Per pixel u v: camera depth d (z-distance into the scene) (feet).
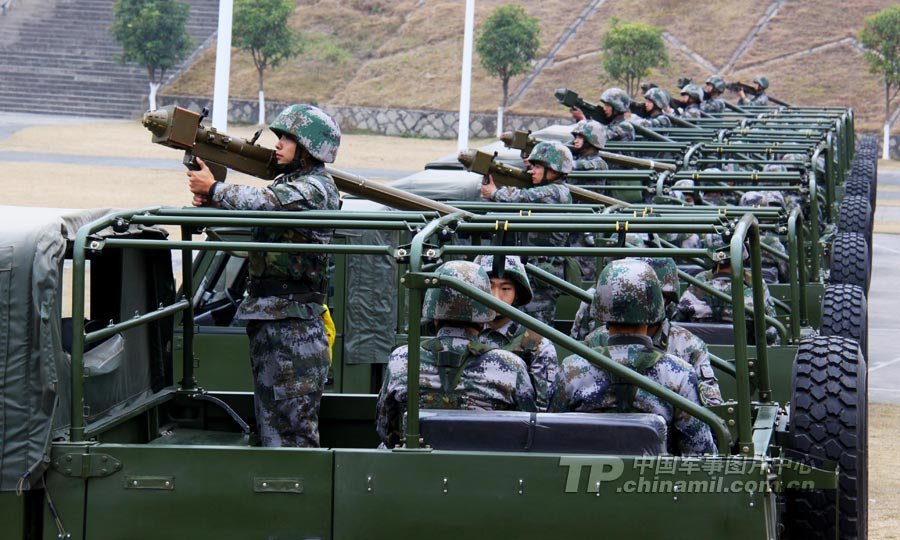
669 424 23.11
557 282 30.22
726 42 252.83
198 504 20.79
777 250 45.34
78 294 21.49
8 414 20.90
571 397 23.44
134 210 22.76
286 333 26.18
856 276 55.21
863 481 27.32
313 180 26.30
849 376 27.30
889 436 47.93
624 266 23.53
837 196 77.97
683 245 47.57
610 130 68.90
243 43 235.81
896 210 142.51
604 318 23.41
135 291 26.09
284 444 26.43
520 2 278.46
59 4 278.26
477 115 235.20
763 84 111.14
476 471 20.31
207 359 39.78
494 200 44.09
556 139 69.36
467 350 23.61
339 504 20.57
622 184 53.88
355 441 29.01
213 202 25.75
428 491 20.43
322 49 263.08
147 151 169.89
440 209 28.84
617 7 271.49
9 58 254.68
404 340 40.16
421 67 255.09
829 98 233.14
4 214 21.74
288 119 26.43
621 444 21.07
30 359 20.94
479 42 230.89
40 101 238.89
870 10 258.57
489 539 20.31
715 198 57.93
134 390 26.30
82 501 20.98
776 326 37.29
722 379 36.24
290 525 20.67
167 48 235.81
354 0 284.82
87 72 251.80
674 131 72.54
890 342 70.08
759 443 23.53
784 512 26.73
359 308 40.91
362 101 242.58
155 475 20.84
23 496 21.04
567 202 43.75
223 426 28.50
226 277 42.06
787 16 259.60
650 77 241.14
